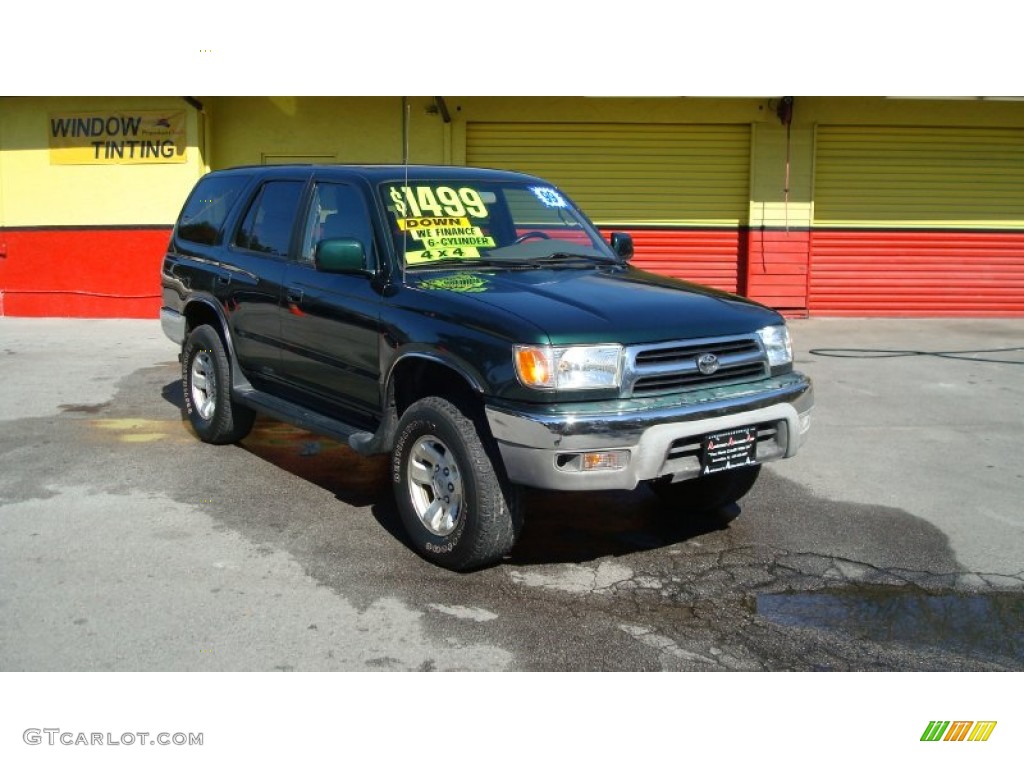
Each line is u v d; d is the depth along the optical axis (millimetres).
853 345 11555
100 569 4633
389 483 6086
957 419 7922
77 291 13461
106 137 13094
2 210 13383
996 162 13719
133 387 8828
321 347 5531
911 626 4254
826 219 13719
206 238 6965
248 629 4059
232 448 6820
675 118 13297
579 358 4285
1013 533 5367
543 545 5121
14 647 3865
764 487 6156
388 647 3945
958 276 13938
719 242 13719
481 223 5637
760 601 4477
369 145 13195
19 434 7102
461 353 4512
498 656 3900
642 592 4543
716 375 4656
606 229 13648
